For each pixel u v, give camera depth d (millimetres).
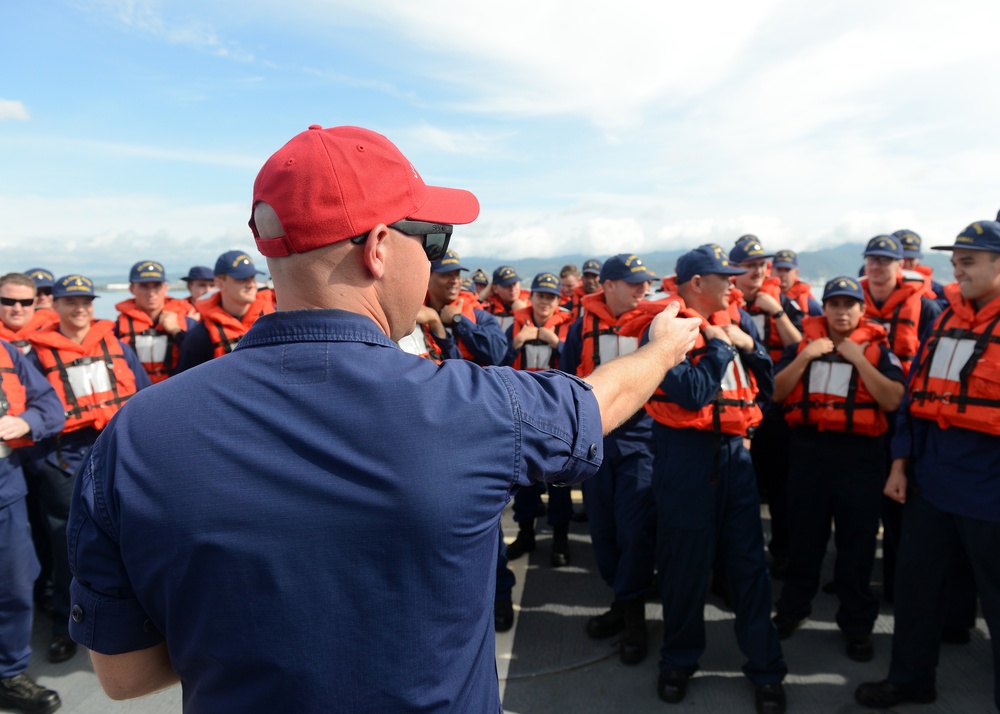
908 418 2738
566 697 2898
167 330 5066
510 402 818
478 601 773
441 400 766
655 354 1118
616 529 3309
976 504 2445
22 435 2918
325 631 681
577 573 4129
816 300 5574
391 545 695
